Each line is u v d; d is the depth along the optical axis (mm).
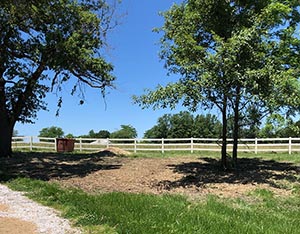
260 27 12695
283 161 18094
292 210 8727
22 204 8945
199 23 14102
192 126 60938
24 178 13188
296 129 13305
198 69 12070
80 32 18188
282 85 11836
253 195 10297
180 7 14320
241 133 16141
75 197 9250
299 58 14328
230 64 11711
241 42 11672
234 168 14633
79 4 18844
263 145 24016
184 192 10789
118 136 65500
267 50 12891
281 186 11547
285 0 14539
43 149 28234
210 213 7645
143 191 10969
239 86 12312
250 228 6473
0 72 19906
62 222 7164
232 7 13672
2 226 6891
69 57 17594
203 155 21891
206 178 13055
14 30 18344
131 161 18391
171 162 17578
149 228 6289
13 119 20703
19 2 16094
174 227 6414
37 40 18547
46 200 9336
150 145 26578
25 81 20750
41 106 22578
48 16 17578
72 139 27250
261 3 13742
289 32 14016
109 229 6508
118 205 8172
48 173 15102
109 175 14195
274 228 6656
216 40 12188
